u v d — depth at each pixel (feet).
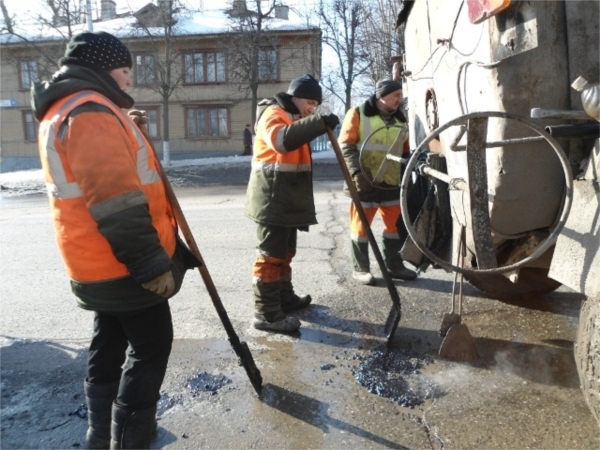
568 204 7.59
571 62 8.17
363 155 15.35
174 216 8.32
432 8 11.91
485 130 8.13
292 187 11.75
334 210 28.63
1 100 102.53
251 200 12.09
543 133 7.61
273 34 89.25
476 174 8.23
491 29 8.48
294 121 11.48
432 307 13.65
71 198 6.63
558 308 13.09
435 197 12.26
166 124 77.46
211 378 10.34
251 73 81.25
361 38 78.13
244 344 9.43
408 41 15.08
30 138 104.12
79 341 12.42
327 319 13.17
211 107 97.81
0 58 99.14
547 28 8.12
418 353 11.11
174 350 11.65
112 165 6.30
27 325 13.52
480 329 12.10
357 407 9.16
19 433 8.84
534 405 8.89
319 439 8.31
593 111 6.80
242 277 16.93
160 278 6.63
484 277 12.78
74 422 9.12
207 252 20.18
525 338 11.54
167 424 8.85
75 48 6.89
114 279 6.83
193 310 14.06
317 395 9.61
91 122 6.35
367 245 15.85
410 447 8.02
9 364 11.29
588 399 7.27
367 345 11.61
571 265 7.66
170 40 80.74
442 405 9.07
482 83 9.05
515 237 9.09
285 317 12.49
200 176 61.57
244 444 8.25
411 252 12.78
